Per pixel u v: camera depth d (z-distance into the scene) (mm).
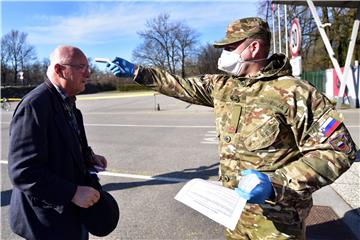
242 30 2082
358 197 4547
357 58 24547
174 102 24719
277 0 13297
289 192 1732
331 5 13578
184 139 9320
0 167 7043
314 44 28547
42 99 2152
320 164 1748
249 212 2166
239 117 2119
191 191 1900
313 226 3805
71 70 2258
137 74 2574
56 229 2246
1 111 23312
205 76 2502
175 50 65500
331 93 19953
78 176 2363
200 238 3635
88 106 23297
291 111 1938
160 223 4020
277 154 1998
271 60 2113
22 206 2242
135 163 6855
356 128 9930
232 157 2146
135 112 17688
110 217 2488
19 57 68562
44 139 2121
